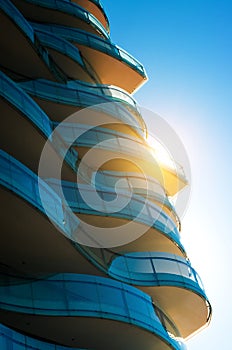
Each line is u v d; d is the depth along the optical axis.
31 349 17.81
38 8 36.69
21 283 20.41
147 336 23.17
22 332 20.66
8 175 19.59
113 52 37.97
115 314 21.78
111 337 22.62
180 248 30.58
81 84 34.50
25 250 22.27
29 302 20.08
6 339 17.05
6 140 25.00
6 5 27.98
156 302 27.38
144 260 27.38
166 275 27.34
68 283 21.44
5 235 21.44
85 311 21.03
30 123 24.20
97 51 37.22
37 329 20.89
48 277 21.20
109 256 25.89
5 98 22.97
